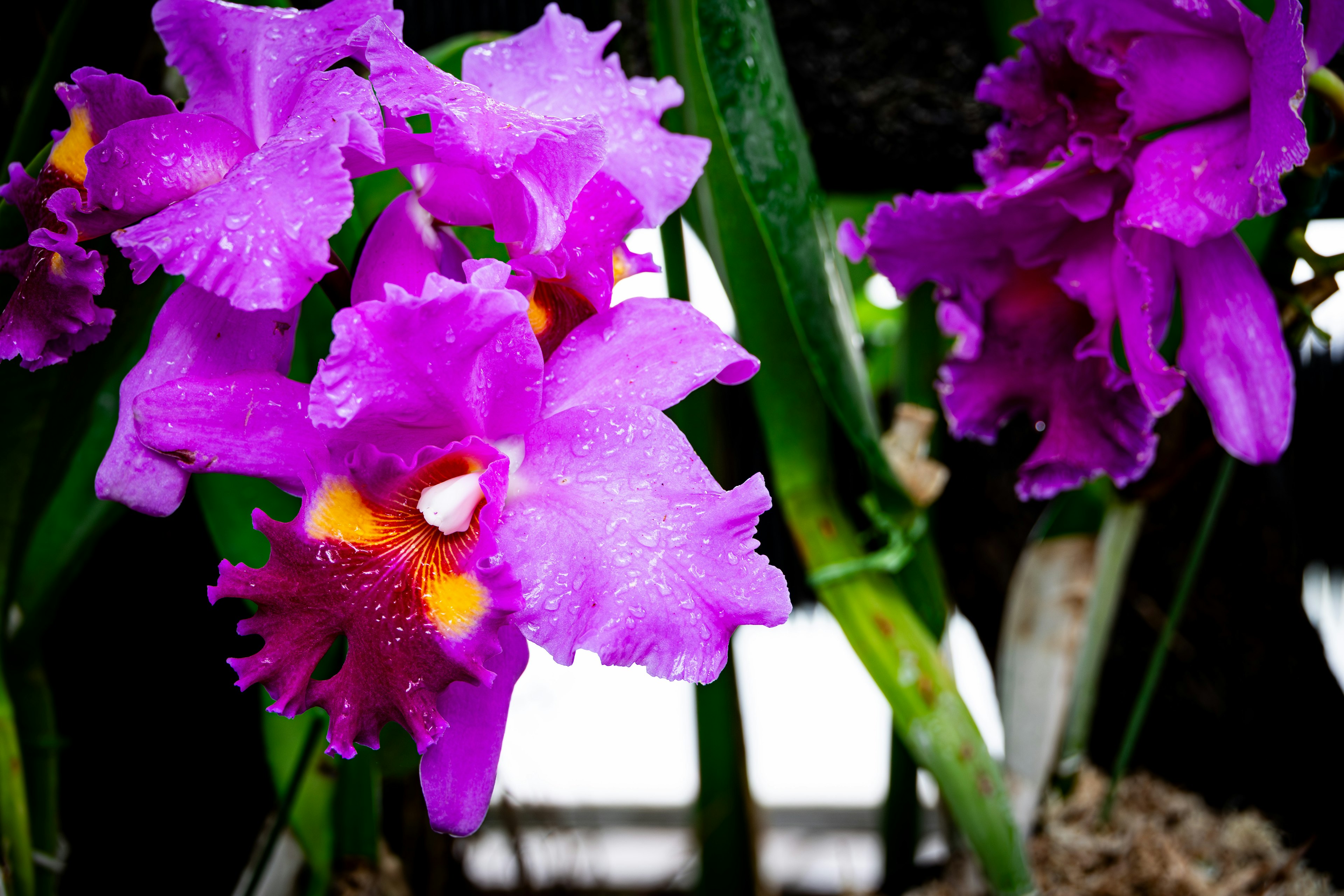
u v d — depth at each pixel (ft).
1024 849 1.92
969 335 1.81
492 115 1.23
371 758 1.86
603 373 1.31
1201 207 1.45
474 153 1.21
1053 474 1.70
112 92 1.29
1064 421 1.67
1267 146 1.39
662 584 1.22
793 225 1.67
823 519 1.85
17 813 1.68
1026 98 1.56
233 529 1.72
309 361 1.65
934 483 1.89
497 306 1.21
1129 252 1.49
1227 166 1.45
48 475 1.63
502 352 1.25
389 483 1.27
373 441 1.27
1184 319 1.62
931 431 1.94
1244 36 1.41
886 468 1.81
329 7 1.26
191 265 1.13
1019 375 1.68
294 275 1.13
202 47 1.28
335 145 1.16
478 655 1.23
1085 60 1.51
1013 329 1.67
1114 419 1.66
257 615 1.24
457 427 1.28
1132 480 1.69
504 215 1.28
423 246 1.34
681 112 1.78
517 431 1.29
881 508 1.85
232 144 1.27
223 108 1.29
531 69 1.37
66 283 1.28
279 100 1.24
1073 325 1.65
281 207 1.14
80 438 1.63
